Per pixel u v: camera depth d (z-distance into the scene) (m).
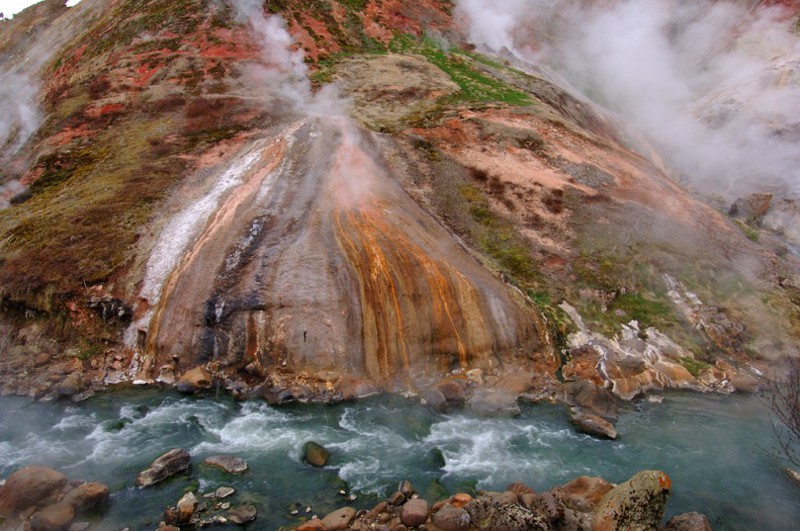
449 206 21.47
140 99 29.00
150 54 33.25
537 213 21.62
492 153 24.98
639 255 20.33
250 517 9.94
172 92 29.33
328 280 16.34
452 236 19.95
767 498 11.16
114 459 11.70
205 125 25.98
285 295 16.02
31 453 11.88
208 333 15.67
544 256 19.91
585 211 21.95
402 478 11.36
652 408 15.05
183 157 23.30
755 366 17.34
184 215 19.31
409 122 26.80
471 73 35.34
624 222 21.67
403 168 23.11
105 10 42.28
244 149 23.47
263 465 11.64
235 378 15.04
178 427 13.09
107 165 23.55
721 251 21.44
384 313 16.19
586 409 14.49
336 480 11.23
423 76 33.56
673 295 19.28
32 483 9.91
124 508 10.10
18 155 28.16
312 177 20.80
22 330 17.03
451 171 23.39
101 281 17.25
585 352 16.67
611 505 9.53
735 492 11.34
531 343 16.83
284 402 14.28
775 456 12.68
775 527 10.33
